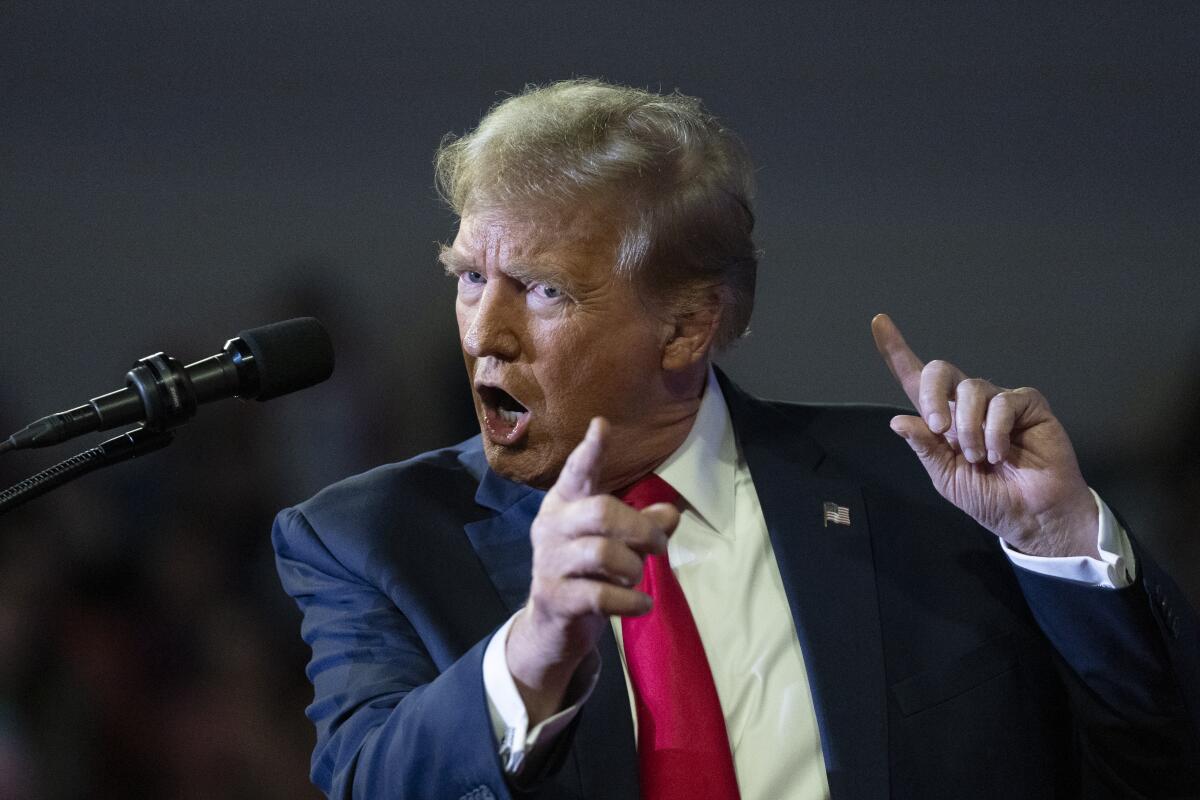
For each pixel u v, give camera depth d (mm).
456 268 4891
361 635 4906
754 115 11188
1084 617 4875
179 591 11039
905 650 4984
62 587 10953
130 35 11281
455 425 11172
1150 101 11117
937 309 11078
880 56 11133
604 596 3590
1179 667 4898
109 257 11281
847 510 5223
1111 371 11016
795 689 4895
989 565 5293
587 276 4707
